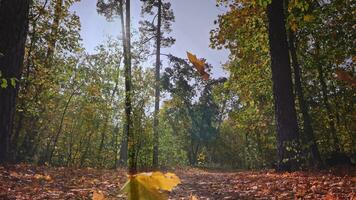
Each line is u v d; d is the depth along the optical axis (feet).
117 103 84.64
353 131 91.61
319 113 89.66
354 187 24.35
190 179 45.80
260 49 56.90
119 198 19.76
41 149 102.42
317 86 84.33
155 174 2.56
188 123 185.88
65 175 33.91
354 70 48.67
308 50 61.46
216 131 199.62
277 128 45.32
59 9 68.13
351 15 46.70
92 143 98.27
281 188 27.63
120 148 102.73
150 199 2.51
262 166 142.10
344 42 49.57
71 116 96.63
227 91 67.31
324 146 90.79
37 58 70.79
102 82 84.48
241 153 223.71
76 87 84.28
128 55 57.06
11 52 33.35
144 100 59.00
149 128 61.62
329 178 30.68
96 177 36.14
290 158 42.65
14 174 27.48
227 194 27.48
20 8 34.09
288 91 45.19
